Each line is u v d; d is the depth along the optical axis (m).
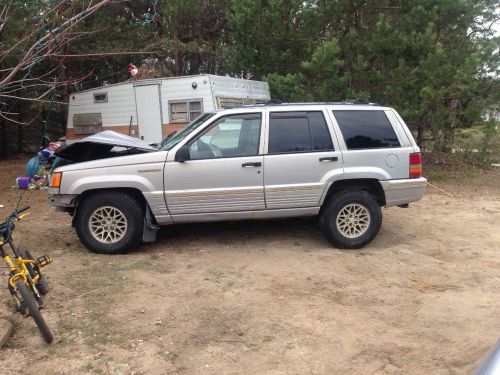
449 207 9.89
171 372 3.83
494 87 14.09
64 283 5.42
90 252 6.53
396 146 6.75
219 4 17.30
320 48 11.97
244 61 13.95
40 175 11.92
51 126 19.53
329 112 6.70
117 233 6.46
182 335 4.36
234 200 6.43
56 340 4.24
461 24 13.48
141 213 6.45
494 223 8.50
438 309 4.91
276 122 6.58
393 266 6.13
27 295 4.13
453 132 14.58
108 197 6.36
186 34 17.67
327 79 12.68
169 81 12.14
